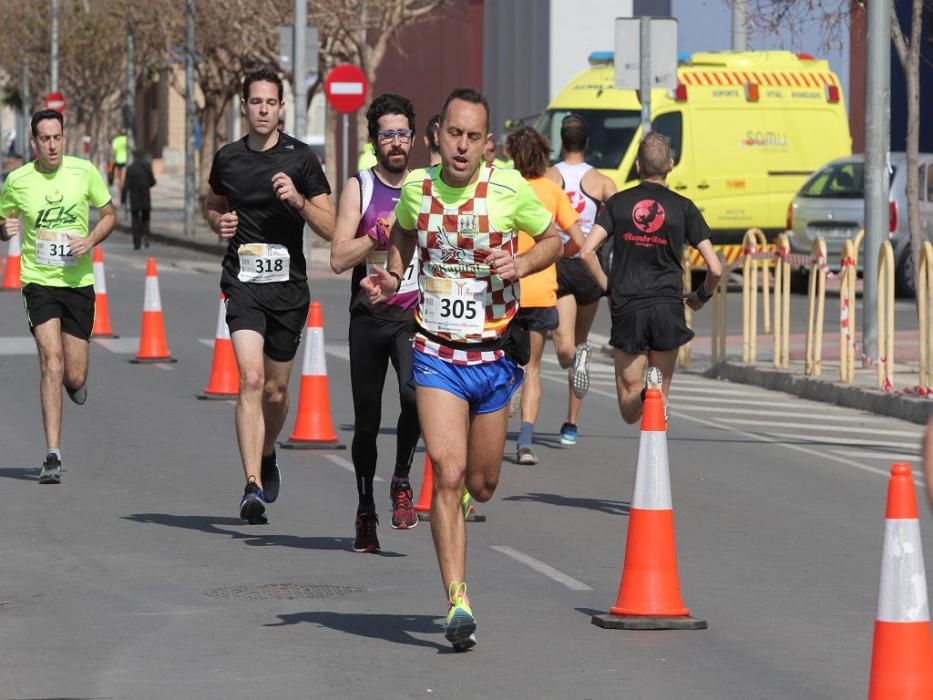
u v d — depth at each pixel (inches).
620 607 747.4
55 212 1088.8
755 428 1395.2
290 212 930.7
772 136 2628.0
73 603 779.4
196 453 1210.6
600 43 3533.5
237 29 3796.8
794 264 1769.2
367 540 888.9
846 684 655.1
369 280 714.2
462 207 688.4
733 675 666.2
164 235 3964.1
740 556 897.5
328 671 668.1
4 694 635.5
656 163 1026.1
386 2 3513.8
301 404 1243.2
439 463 684.1
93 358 1764.3
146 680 654.5
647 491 747.4
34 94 7327.8
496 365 692.7
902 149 3154.5
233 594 797.9
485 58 4133.9
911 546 557.3
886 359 1565.0
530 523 977.5
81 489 1071.0
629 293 1024.9
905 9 3102.9
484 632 730.2
